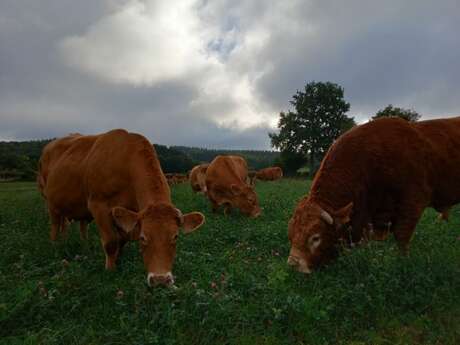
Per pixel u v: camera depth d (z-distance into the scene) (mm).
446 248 6348
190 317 4281
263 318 4336
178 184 30078
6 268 6008
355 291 4746
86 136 7672
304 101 72250
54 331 4145
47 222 10031
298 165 73812
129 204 6145
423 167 6430
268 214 11680
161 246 4973
